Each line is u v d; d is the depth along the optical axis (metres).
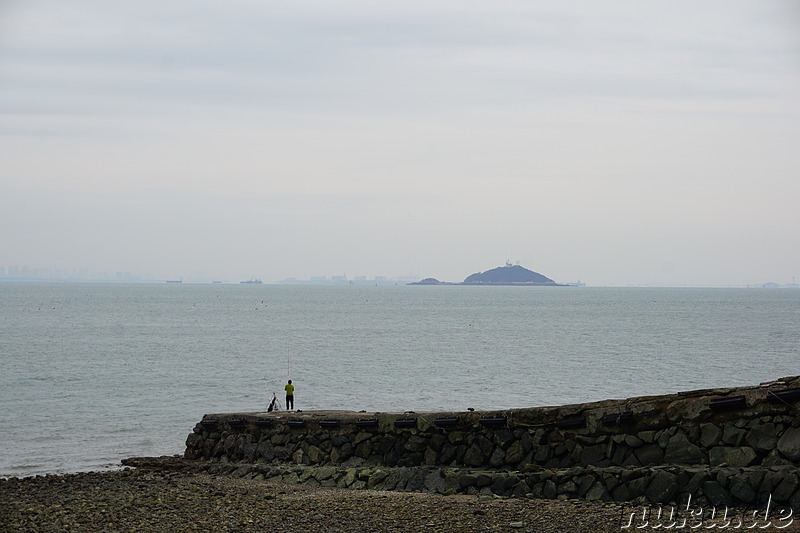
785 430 14.93
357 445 22.83
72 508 18.42
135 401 51.88
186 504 18.70
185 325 148.75
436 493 19.03
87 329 133.50
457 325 154.88
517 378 65.12
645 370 71.56
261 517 16.95
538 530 14.51
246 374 68.81
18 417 44.78
